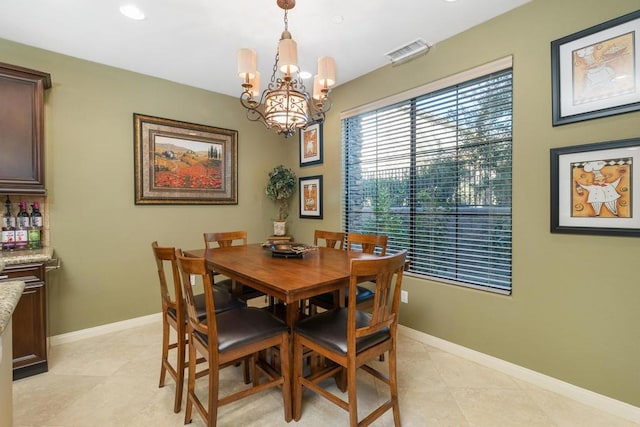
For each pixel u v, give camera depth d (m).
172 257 1.80
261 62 2.94
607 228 1.83
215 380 1.52
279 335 1.72
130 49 2.70
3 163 2.26
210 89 3.62
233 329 1.66
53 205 2.72
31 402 1.92
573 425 1.75
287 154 4.29
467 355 2.46
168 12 2.19
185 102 3.47
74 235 2.82
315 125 3.86
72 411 1.84
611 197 1.82
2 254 2.36
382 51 2.76
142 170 3.18
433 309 2.68
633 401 1.78
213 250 2.62
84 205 2.87
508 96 2.29
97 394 2.01
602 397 1.87
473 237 2.51
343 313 1.89
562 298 2.02
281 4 2.05
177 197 3.42
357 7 2.15
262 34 2.48
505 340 2.27
